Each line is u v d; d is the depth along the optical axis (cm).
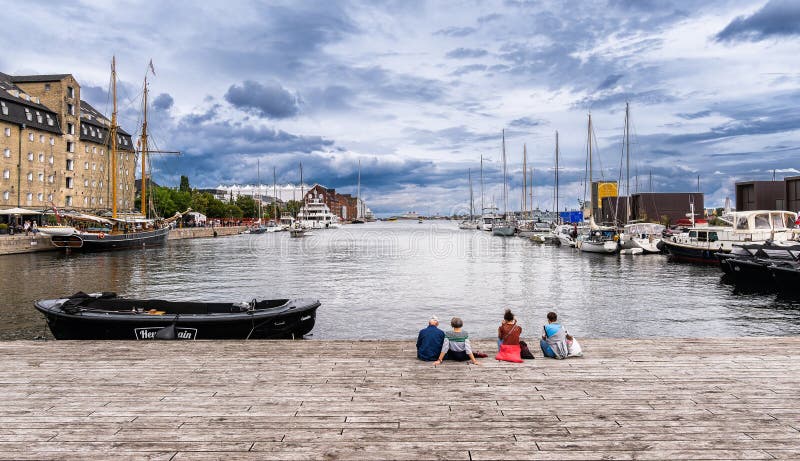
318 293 2998
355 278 3747
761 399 832
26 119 7200
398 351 1149
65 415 766
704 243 4666
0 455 634
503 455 635
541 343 1116
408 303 2648
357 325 2127
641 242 5700
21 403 817
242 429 714
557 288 3191
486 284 3394
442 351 1052
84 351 1139
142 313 1474
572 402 822
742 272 3256
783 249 3200
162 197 10900
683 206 9594
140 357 1092
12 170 6981
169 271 4194
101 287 3222
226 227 11962
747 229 4169
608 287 3228
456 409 792
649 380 936
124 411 782
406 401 828
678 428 716
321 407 800
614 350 1153
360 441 675
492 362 1060
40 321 2078
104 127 9494
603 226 6831
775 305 2562
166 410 786
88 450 649
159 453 641
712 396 848
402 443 669
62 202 8056
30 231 6231
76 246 5850
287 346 1193
